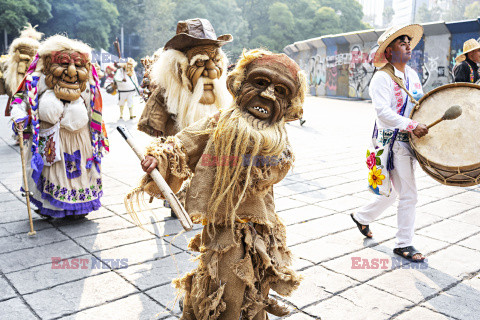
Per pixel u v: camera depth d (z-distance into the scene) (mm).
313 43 32094
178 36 4398
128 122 13469
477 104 3676
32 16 54250
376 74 3922
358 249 4188
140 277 3566
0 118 14398
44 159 4578
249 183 2238
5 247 4141
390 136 3863
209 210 2252
